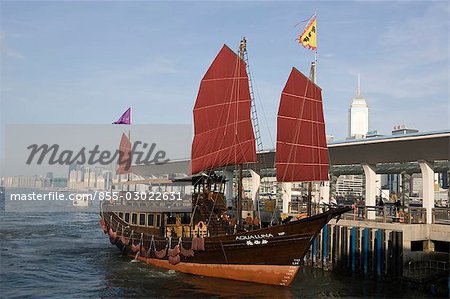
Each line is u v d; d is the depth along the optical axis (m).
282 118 29.06
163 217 33.75
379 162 36.38
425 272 29.55
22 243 44.09
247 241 27.78
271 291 26.47
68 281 28.83
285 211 41.44
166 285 27.64
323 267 32.78
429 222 31.50
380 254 29.50
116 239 37.84
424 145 31.77
